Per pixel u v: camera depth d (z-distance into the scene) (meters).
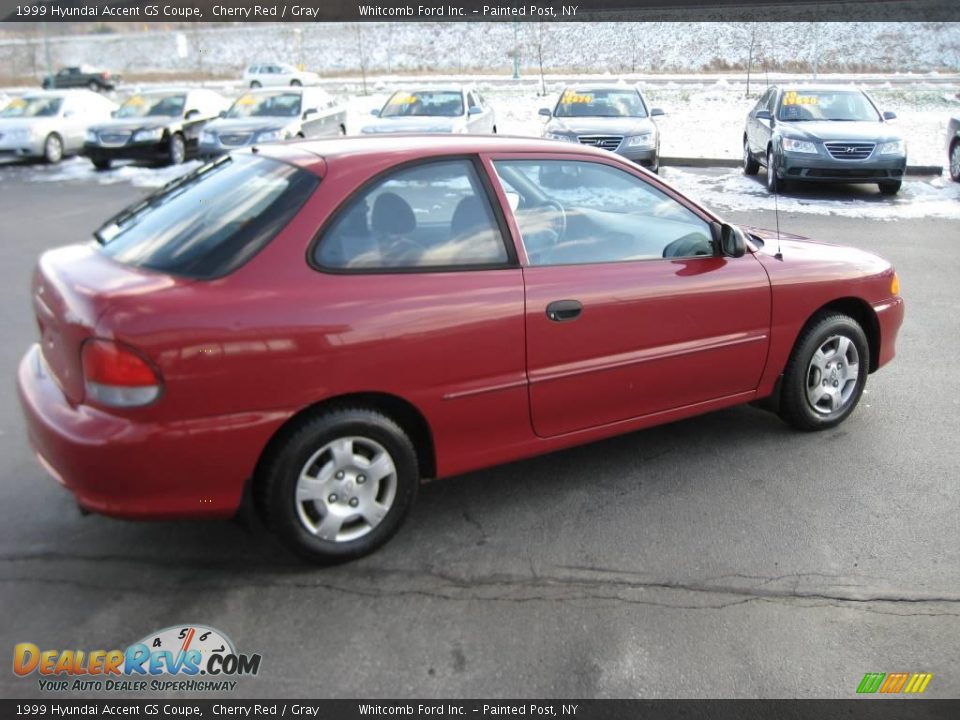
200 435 2.92
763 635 2.97
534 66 43.84
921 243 9.88
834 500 3.92
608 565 3.39
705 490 4.02
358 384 3.17
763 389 4.40
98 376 2.85
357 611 3.09
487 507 3.87
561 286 3.61
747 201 12.70
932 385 5.41
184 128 17.70
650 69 41.34
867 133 12.79
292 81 39.75
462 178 3.54
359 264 3.22
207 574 3.31
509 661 2.83
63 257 3.50
